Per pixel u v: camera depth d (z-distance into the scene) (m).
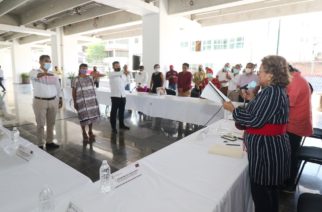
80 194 1.02
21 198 0.98
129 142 3.61
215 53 9.41
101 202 0.96
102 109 6.12
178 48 6.99
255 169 1.19
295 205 2.02
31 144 1.62
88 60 17.84
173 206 0.92
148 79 6.45
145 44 6.48
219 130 2.03
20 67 15.25
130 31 10.28
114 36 11.05
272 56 1.16
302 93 1.91
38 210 0.91
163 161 1.37
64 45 10.24
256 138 1.18
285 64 1.15
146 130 4.26
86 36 11.12
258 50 8.52
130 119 5.09
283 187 2.22
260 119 1.12
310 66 8.30
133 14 7.30
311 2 5.64
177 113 3.87
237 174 1.21
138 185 1.09
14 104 7.19
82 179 1.16
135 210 0.90
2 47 18.06
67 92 6.20
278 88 1.13
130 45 13.38
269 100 1.10
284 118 1.16
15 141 1.67
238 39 8.85
